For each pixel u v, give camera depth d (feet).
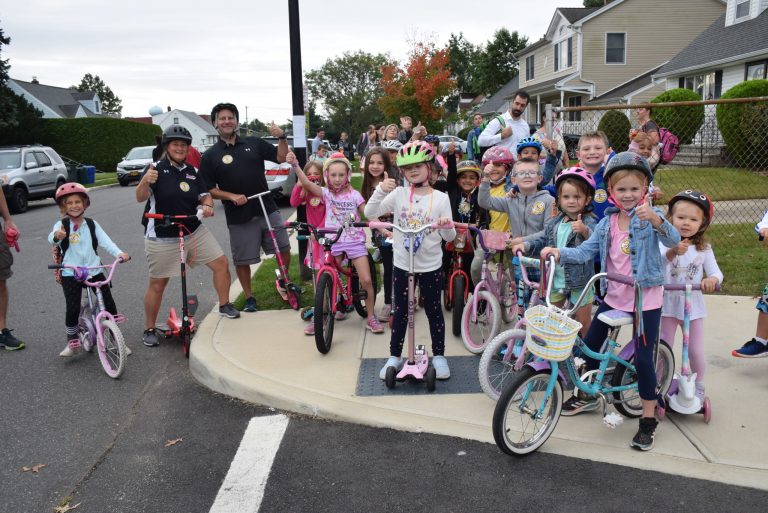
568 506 9.96
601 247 11.94
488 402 13.42
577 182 13.02
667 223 10.68
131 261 30.66
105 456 12.14
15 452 12.37
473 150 26.71
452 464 11.29
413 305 13.89
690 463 10.87
